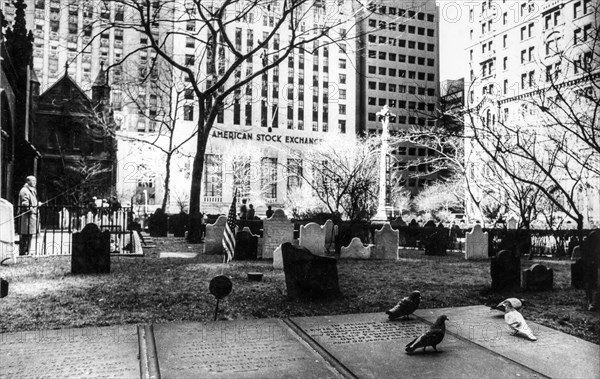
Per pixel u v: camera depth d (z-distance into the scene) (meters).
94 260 10.90
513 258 9.62
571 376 4.56
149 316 6.84
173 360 4.86
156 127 74.50
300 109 86.94
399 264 14.84
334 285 8.26
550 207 23.97
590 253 7.87
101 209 17.27
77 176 50.38
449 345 5.54
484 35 28.31
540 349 5.43
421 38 95.19
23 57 34.03
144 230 33.28
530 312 7.58
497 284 9.47
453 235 23.61
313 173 46.81
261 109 82.69
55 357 4.94
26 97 33.59
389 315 6.61
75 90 52.91
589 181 22.23
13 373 4.46
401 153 87.06
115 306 7.42
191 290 8.80
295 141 84.06
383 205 38.44
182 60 72.88
